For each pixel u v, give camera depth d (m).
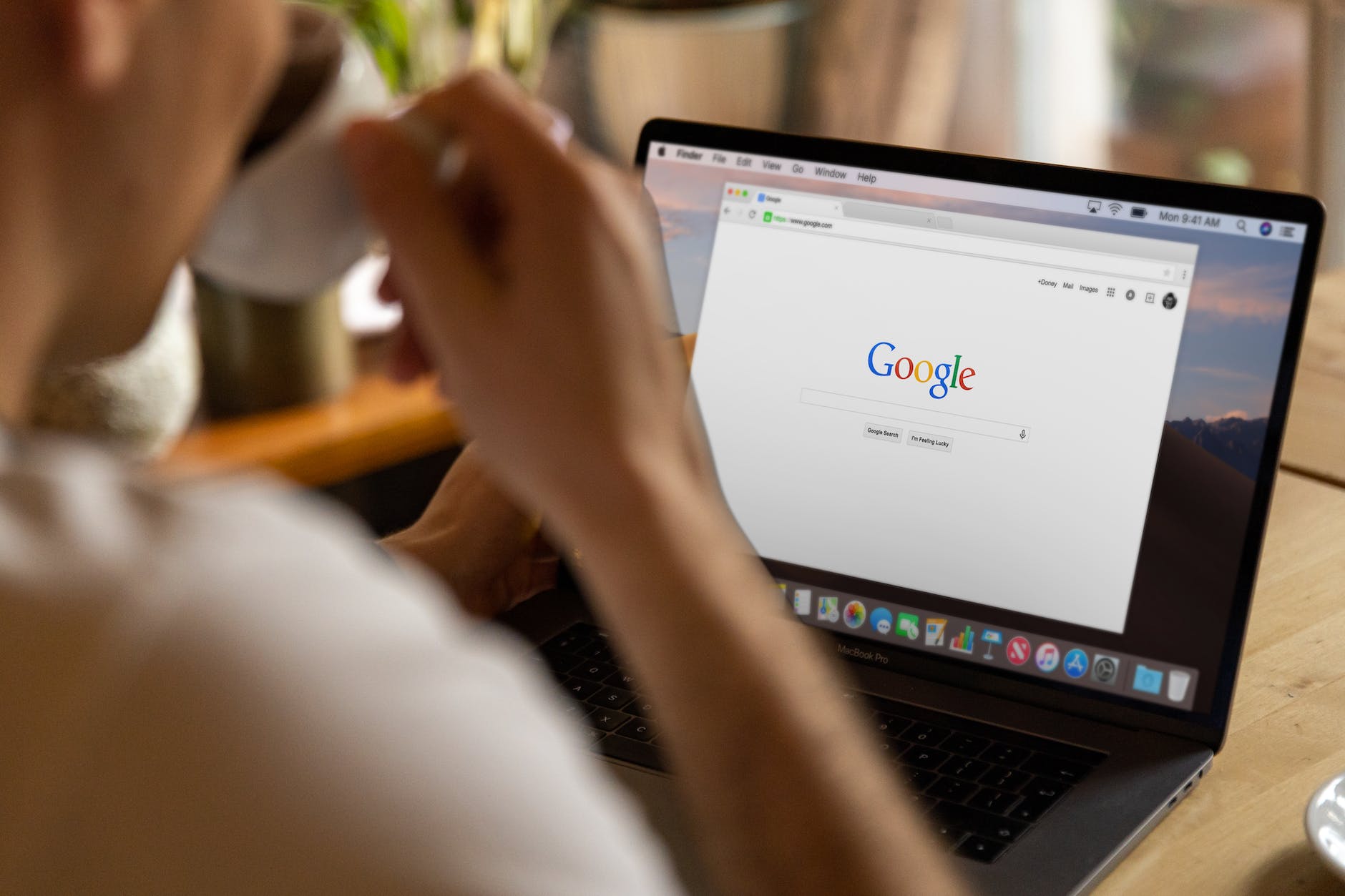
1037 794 0.68
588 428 0.39
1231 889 0.62
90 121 0.31
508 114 0.42
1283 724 0.76
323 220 0.61
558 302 0.39
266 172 0.59
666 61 2.46
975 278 0.82
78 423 0.88
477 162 0.42
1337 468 1.07
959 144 3.48
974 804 0.68
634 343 0.40
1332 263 2.12
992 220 0.82
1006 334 0.81
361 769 0.25
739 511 0.85
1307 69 2.10
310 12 0.63
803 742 0.37
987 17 3.34
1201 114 3.13
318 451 1.01
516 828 0.26
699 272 0.88
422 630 0.29
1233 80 3.05
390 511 1.20
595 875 0.26
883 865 0.37
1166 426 0.77
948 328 0.82
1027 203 0.82
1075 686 0.77
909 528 0.81
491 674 0.29
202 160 0.35
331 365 1.07
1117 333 0.78
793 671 0.38
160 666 0.25
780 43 2.55
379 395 1.09
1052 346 0.80
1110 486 0.77
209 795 0.25
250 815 0.25
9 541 0.26
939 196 0.84
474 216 0.43
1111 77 3.27
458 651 0.29
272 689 0.25
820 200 0.86
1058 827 0.65
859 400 0.83
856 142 0.86
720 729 0.37
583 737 0.74
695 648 0.37
